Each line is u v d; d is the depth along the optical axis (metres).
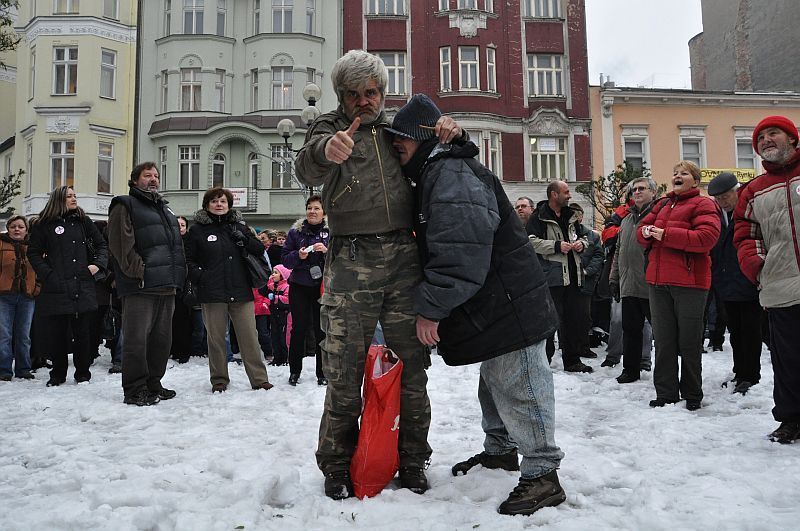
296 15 25.66
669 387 5.15
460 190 2.71
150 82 25.97
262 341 9.48
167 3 26.12
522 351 2.79
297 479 3.11
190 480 3.13
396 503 2.78
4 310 7.24
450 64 25.80
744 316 5.59
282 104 25.45
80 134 25.05
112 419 4.84
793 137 4.09
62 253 6.75
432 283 2.67
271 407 5.27
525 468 2.81
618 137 26.41
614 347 7.58
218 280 6.20
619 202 21.41
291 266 6.55
